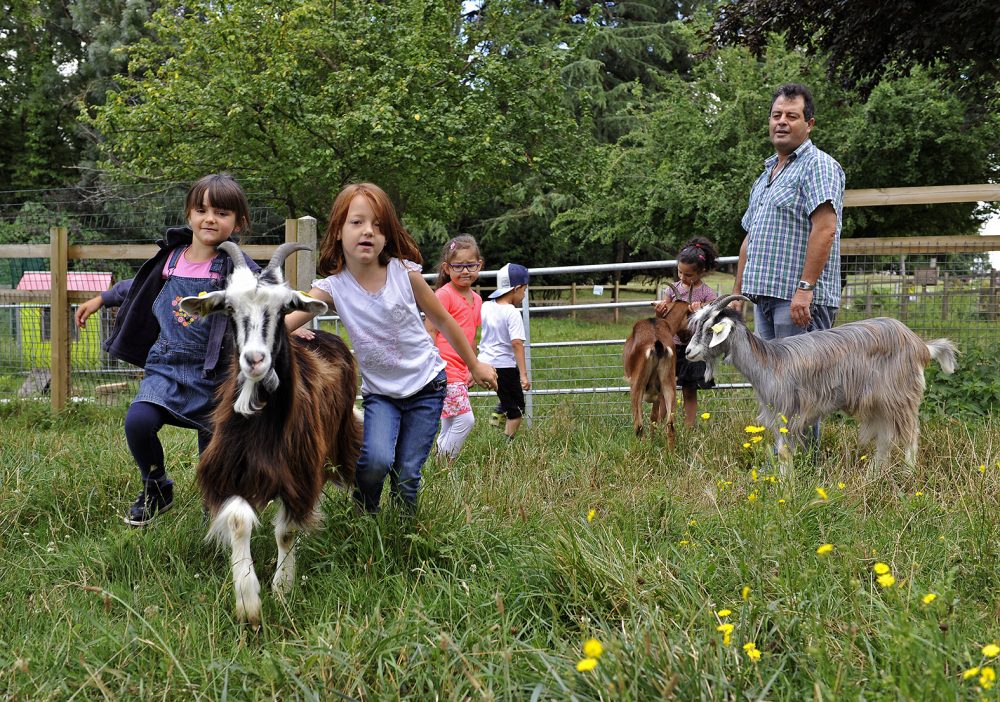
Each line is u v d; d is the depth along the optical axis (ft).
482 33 64.28
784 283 19.29
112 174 65.26
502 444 21.08
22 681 9.15
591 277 109.91
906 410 17.87
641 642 8.68
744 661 8.63
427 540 12.49
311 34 58.59
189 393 13.88
